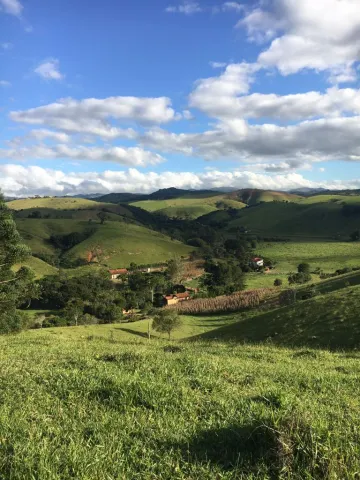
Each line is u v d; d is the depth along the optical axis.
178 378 7.97
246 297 80.81
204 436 5.01
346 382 8.84
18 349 14.92
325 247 172.00
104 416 5.75
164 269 154.12
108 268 153.62
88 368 9.24
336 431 4.56
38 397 6.84
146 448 4.70
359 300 27.62
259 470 4.08
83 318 79.62
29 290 29.64
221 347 17.67
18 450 4.43
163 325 50.81
